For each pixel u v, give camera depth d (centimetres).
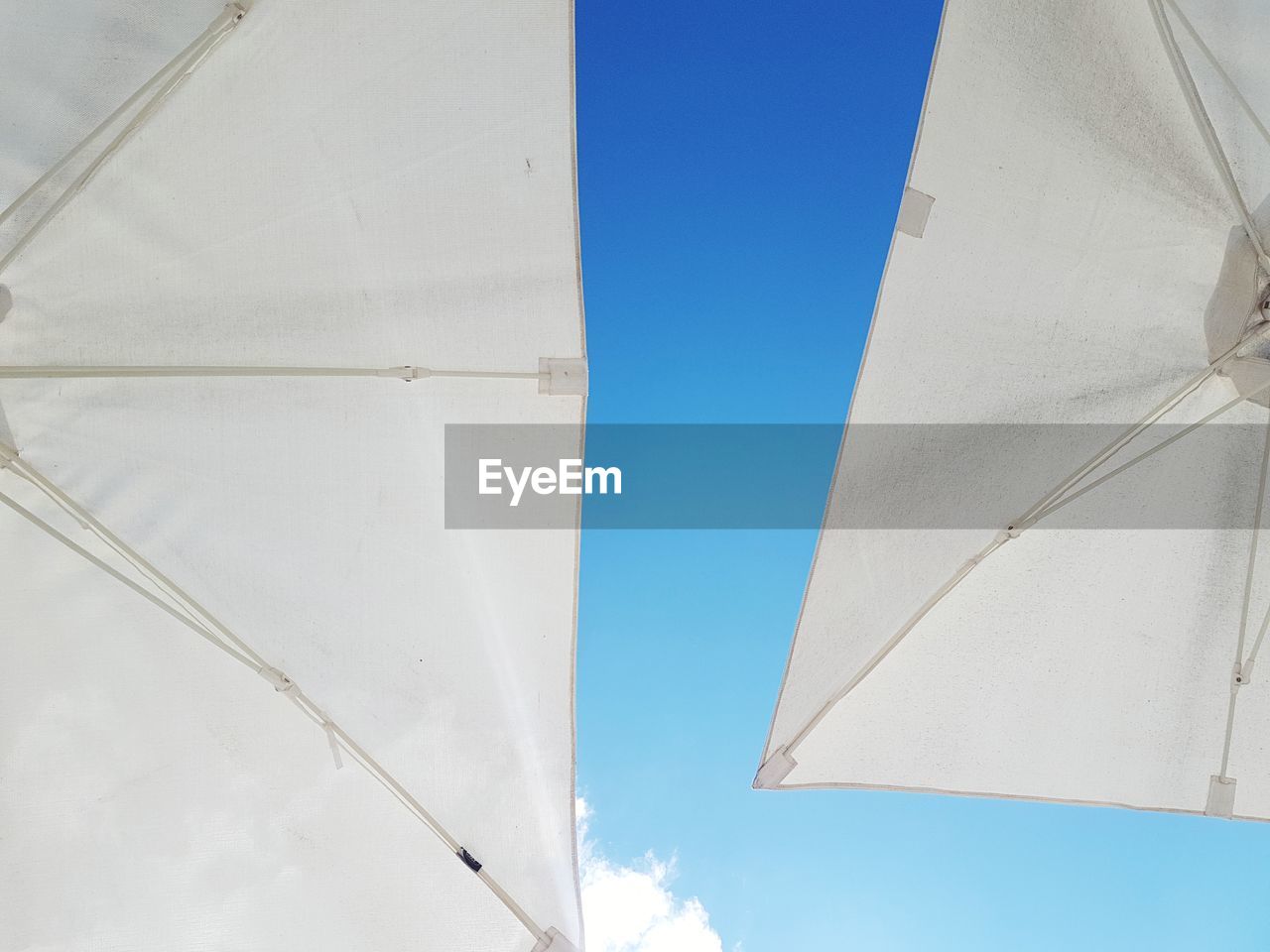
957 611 456
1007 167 396
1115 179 405
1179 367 429
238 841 454
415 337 414
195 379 400
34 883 434
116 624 420
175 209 379
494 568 442
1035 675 472
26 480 387
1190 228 412
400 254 404
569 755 461
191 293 389
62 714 425
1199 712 478
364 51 376
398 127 389
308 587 434
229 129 375
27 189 359
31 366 370
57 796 432
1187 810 486
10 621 407
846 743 459
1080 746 481
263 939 461
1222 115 398
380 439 425
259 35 364
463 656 452
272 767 451
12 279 362
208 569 421
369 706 449
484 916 473
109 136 362
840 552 425
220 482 414
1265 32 386
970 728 473
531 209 404
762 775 448
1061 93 391
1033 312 418
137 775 439
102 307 378
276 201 389
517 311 414
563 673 452
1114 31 385
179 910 453
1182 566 463
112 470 397
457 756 460
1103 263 414
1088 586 464
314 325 406
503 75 388
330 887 464
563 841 466
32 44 348
